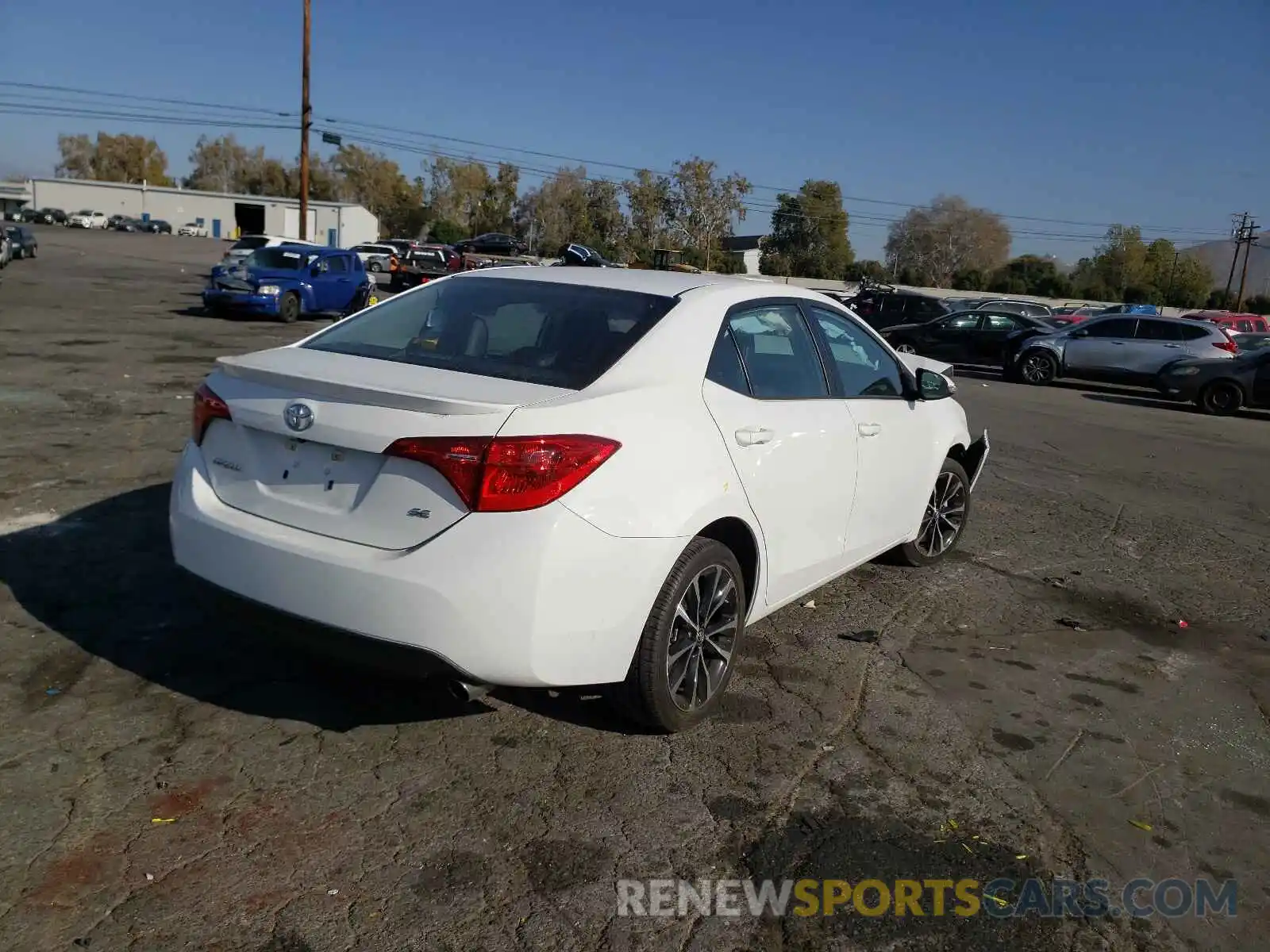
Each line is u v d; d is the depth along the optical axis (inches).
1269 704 177.3
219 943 100.2
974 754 150.0
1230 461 458.0
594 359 141.3
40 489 249.6
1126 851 128.0
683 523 134.6
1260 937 113.4
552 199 3280.0
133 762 130.5
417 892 110.0
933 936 109.8
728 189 2965.1
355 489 126.9
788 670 175.5
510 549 119.3
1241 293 3016.7
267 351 151.9
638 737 147.4
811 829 127.8
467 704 152.5
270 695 150.8
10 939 98.4
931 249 3816.4
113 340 581.3
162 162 5349.4
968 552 259.1
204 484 141.0
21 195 3540.8
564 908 109.6
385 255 1999.3
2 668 152.5
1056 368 814.5
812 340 179.6
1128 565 260.2
